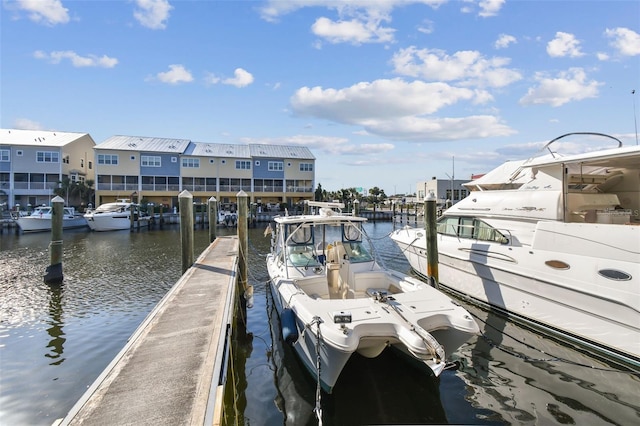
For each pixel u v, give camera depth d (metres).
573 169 7.59
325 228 7.38
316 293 6.32
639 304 5.46
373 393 4.93
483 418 4.43
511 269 7.57
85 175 42.84
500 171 11.02
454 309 4.79
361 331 4.28
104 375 3.47
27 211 30.02
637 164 7.11
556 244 6.77
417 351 4.01
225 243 13.92
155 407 2.95
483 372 5.58
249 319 8.26
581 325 6.29
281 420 4.47
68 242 21.28
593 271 6.10
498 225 8.34
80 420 2.78
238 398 4.98
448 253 9.40
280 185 44.00
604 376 5.43
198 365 3.68
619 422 4.30
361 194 62.84
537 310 7.07
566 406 4.67
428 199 8.55
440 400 4.82
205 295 6.32
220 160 41.66
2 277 12.05
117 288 10.66
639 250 5.56
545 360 5.96
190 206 9.27
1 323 7.74
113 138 40.78
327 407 4.67
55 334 7.15
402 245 11.77
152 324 4.87
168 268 13.57
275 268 7.62
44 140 38.75
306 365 5.40
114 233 26.56
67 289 10.54
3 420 4.45
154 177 39.47
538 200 7.55
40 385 5.26
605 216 7.03
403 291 5.86
